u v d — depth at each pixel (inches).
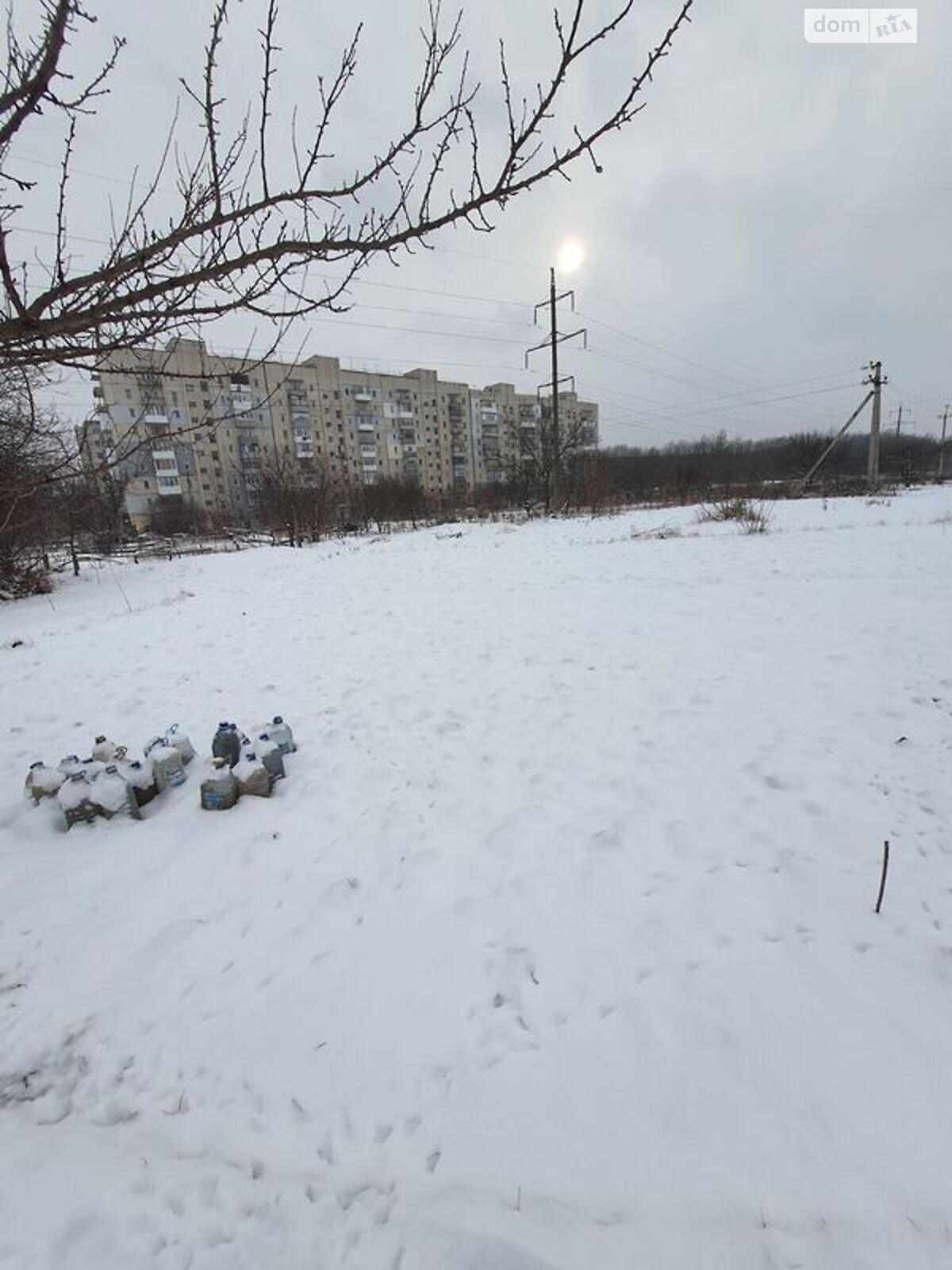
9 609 426.9
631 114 53.5
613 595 297.6
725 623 233.0
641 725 154.7
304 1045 77.0
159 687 209.0
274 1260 55.2
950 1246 52.9
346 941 93.4
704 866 102.9
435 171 56.0
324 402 2171.5
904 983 78.2
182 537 989.8
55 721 185.9
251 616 314.8
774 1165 60.1
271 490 932.0
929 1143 60.6
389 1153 64.3
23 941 96.6
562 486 960.9
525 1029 77.1
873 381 1090.1
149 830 124.1
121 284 53.3
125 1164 64.0
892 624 213.9
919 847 102.6
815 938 86.2
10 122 45.8
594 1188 59.6
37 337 51.1
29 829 126.0
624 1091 68.6
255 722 174.7
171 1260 55.1
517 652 216.5
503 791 130.4
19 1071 75.5
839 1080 67.4
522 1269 53.5
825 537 418.0
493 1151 63.7
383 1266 54.4
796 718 150.9
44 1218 58.1
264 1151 65.3
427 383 2559.1
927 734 138.0
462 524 883.4
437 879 105.5
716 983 81.0
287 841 118.0
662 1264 53.2
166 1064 75.7
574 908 96.4
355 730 164.2
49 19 44.0
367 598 337.4
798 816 113.6
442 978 85.6
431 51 53.2
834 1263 52.4
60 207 49.9
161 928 98.1
